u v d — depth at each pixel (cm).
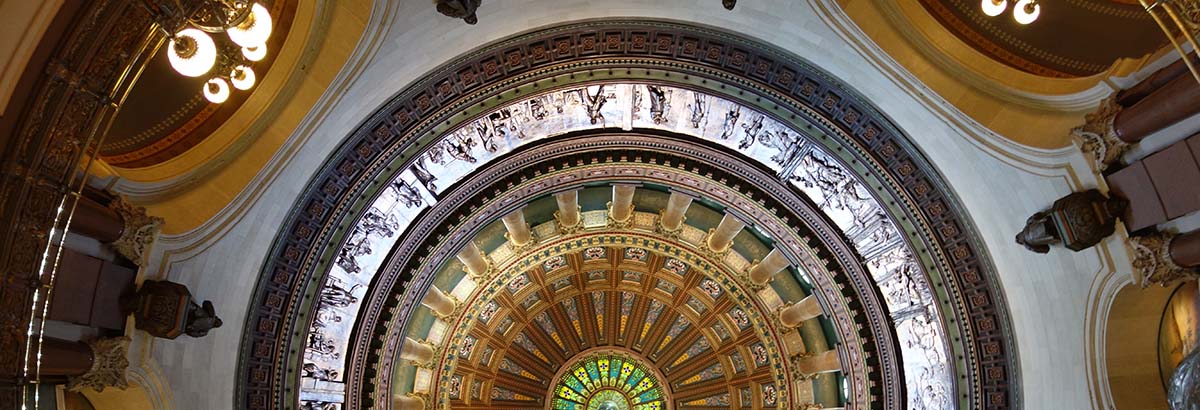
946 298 1934
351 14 1633
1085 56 1641
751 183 2159
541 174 2144
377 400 2130
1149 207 1391
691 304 3262
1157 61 1355
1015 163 1631
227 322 1766
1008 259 1786
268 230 1800
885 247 2072
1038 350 1775
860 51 1723
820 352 2562
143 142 1630
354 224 1931
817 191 2116
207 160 1655
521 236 2441
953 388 1944
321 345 2039
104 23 1022
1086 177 1501
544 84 1902
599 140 2097
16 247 1010
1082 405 1677
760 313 2648
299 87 1700
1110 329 1616
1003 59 1667
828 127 1911
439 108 1872
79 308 1340
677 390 3497
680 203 2339
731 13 1762
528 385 3488
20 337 1022
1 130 982
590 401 3525
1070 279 1658
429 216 2083
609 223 2525
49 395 1398
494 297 2823
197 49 1088
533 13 1759
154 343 1571
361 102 1772
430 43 1736
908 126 1816
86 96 1045
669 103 1995
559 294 3275
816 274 2255
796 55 1828
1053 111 1577
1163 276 1417
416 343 2486
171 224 1577
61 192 1054
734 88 1911
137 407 1593
